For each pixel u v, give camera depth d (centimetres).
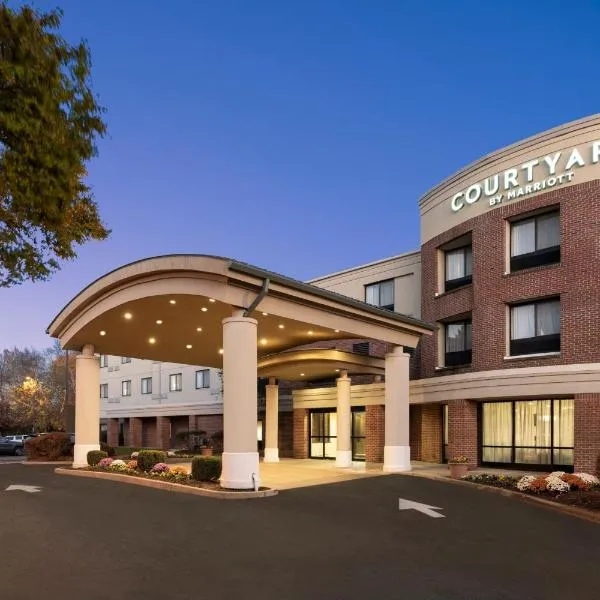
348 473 2212
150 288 1814
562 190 2239
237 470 1612
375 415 2870
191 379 4650
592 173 2177
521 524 1245
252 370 1664
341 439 2594
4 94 805
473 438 2459
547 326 2281
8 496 1597
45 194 882
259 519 1261
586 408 2095
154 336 2409
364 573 854
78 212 1112
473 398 2419
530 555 977
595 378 2088
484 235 2467
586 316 2136
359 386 2950
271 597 740
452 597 751
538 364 2248
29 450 3122
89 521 1231
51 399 6038
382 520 1268
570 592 780
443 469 2369
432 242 2759
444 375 2644
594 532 1170
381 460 2823
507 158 2414
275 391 3003
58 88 848
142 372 5225
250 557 941
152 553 962
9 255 987
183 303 1870
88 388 2494
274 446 2966
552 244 2298
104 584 787
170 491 1670
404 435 2300
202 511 1352
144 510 1363
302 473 2217
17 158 838
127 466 2119
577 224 2192
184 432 4253
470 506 1467
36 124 817
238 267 1598
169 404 4822
